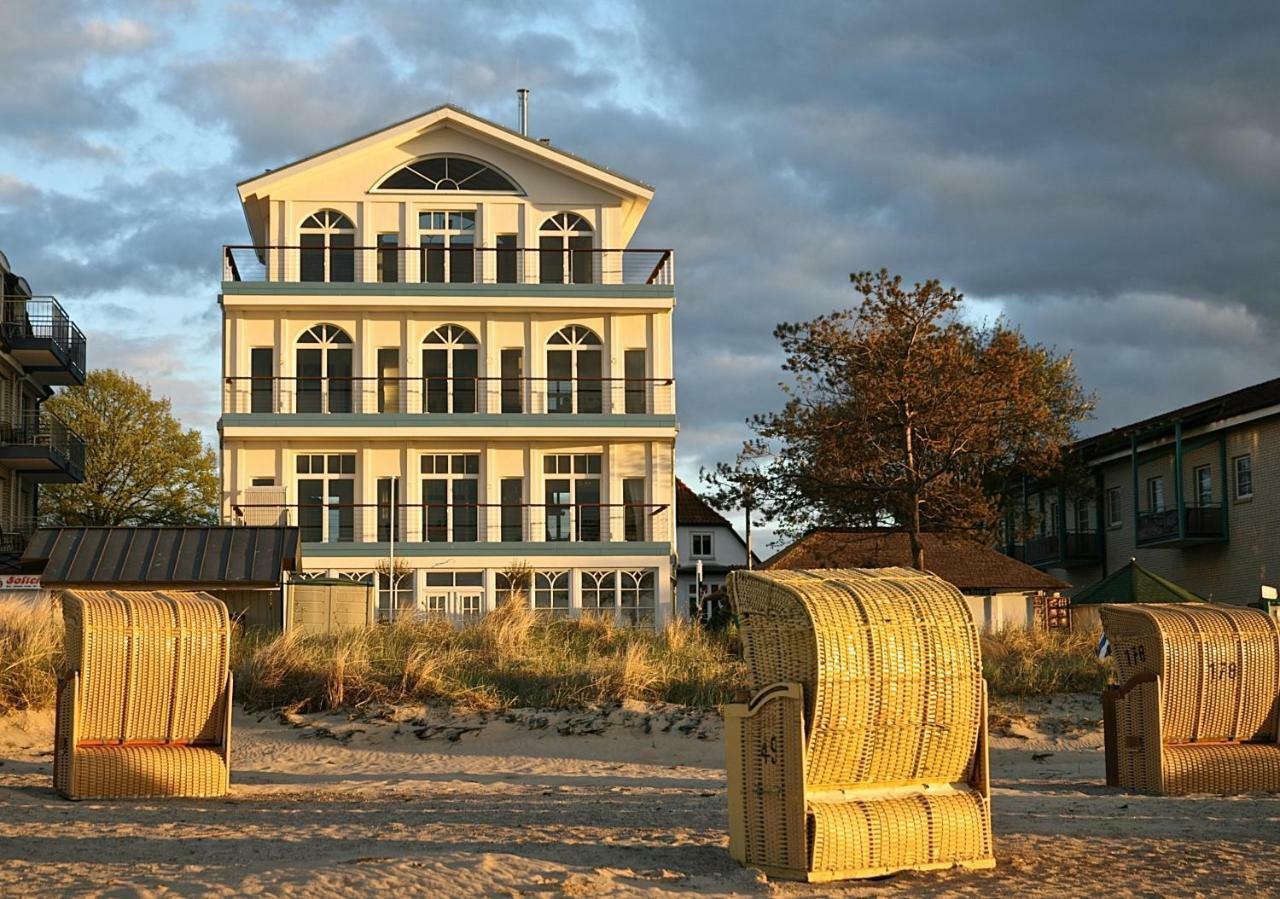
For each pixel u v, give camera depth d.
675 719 18.98
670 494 41.50
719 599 37.50
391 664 20.91
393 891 7.56
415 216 41.31
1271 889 8.30
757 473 40.38
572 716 19.12
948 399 38.50
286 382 40.59
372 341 40.97
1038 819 11.58
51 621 20.27
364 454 40.75
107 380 63.38
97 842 9.70
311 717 19.20
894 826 8.72
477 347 41.28
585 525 41.16
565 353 41.66
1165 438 47.34
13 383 48.25
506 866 8.25
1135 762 14.12
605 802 12.97
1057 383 57.75
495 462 41.16
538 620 27.23
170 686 13.01
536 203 41.72
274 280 40.47
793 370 39.62
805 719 8.61
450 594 40.16
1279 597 25.36
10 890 7.66
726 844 9.77
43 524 61.59
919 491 38.69
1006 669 22.02
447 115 40.84
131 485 62.69
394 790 14.03
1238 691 14.12
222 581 30.64
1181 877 8.69
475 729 18.61
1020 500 57.44
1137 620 14.16
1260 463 43.31
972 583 42.34
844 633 8.65
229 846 9.51
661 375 41.62
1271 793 13.87
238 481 40.22
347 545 39.84
